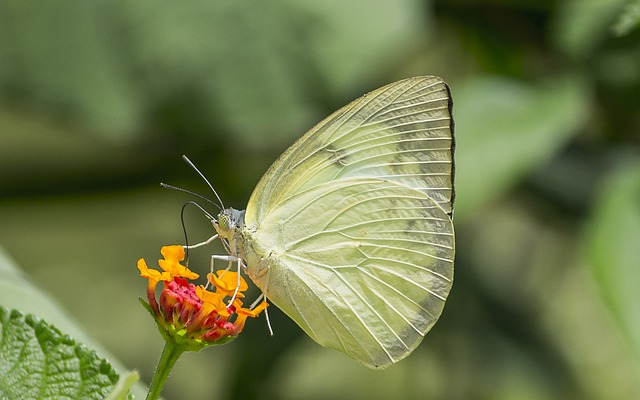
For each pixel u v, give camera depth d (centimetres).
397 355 64
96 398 60
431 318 64
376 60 70
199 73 71
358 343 64
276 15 70
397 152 64
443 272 64
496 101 68
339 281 64
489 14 72
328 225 63
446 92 63
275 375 71
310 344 71
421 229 64
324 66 70
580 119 68
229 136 70
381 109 64
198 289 61
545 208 72
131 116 71
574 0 69
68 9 71
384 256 64
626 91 69
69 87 71
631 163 68
